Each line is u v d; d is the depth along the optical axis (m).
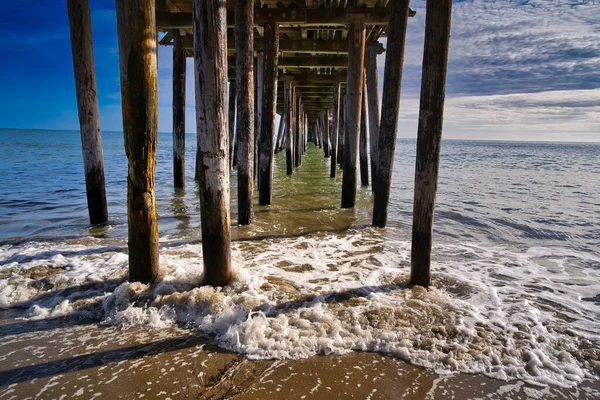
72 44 5.17
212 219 3.30
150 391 2.20
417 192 3.42
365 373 2.38
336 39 9.45
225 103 3.17
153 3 2.99
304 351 2.59
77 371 2.38
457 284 3.74
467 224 6.47
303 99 19.31
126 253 4.42
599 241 5.51
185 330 2.87
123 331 2.86
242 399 2.14
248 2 5.32
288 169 13.02
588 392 2.24
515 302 3.38
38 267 3.96
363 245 5.09
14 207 7.36
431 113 3.20
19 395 2.16
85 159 5.73
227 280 3.48
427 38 3.08
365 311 3.05
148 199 3.33
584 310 3.26
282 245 5.03
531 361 2.49
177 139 9.51
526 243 5.38
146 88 3.03
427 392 2.23
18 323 2.98
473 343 2.68
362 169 10.68
